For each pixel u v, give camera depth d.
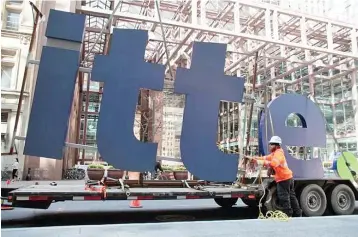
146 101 10.88
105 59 6.89
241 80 7.56
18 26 19.75
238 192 7.26
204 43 7.49
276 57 21.55
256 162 8.20
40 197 6.02
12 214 7.79
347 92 27.23
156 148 6.86
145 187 8.05
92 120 33.41
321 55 21.12
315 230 5.34
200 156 7.07
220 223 5.68
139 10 21.66
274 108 8.21
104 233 4.73
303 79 25.27
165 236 4.64
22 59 19.12
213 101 7.31
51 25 6.86
